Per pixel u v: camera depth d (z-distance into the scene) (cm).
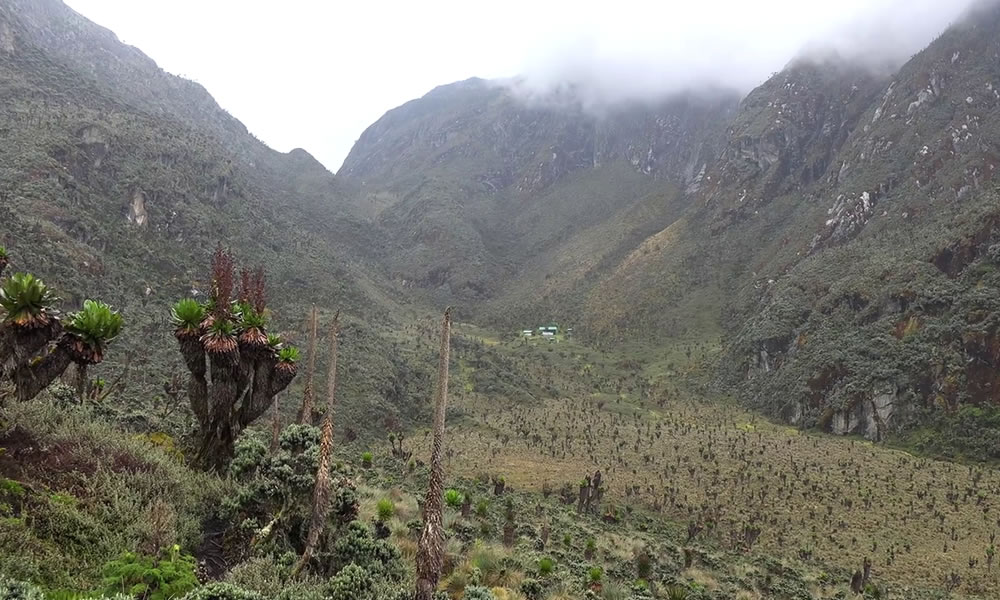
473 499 3631
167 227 12950
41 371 1127
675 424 12088
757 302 19688
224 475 1458
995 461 9931
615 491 7325
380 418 9750
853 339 13925
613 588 1834
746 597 3012
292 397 7062
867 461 9269
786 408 14038
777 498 7269
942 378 11725
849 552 5484
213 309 1479
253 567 995
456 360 15750
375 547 1153
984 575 5016
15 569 723
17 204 9581
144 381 5550
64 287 7606
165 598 794
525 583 1444
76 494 1023
